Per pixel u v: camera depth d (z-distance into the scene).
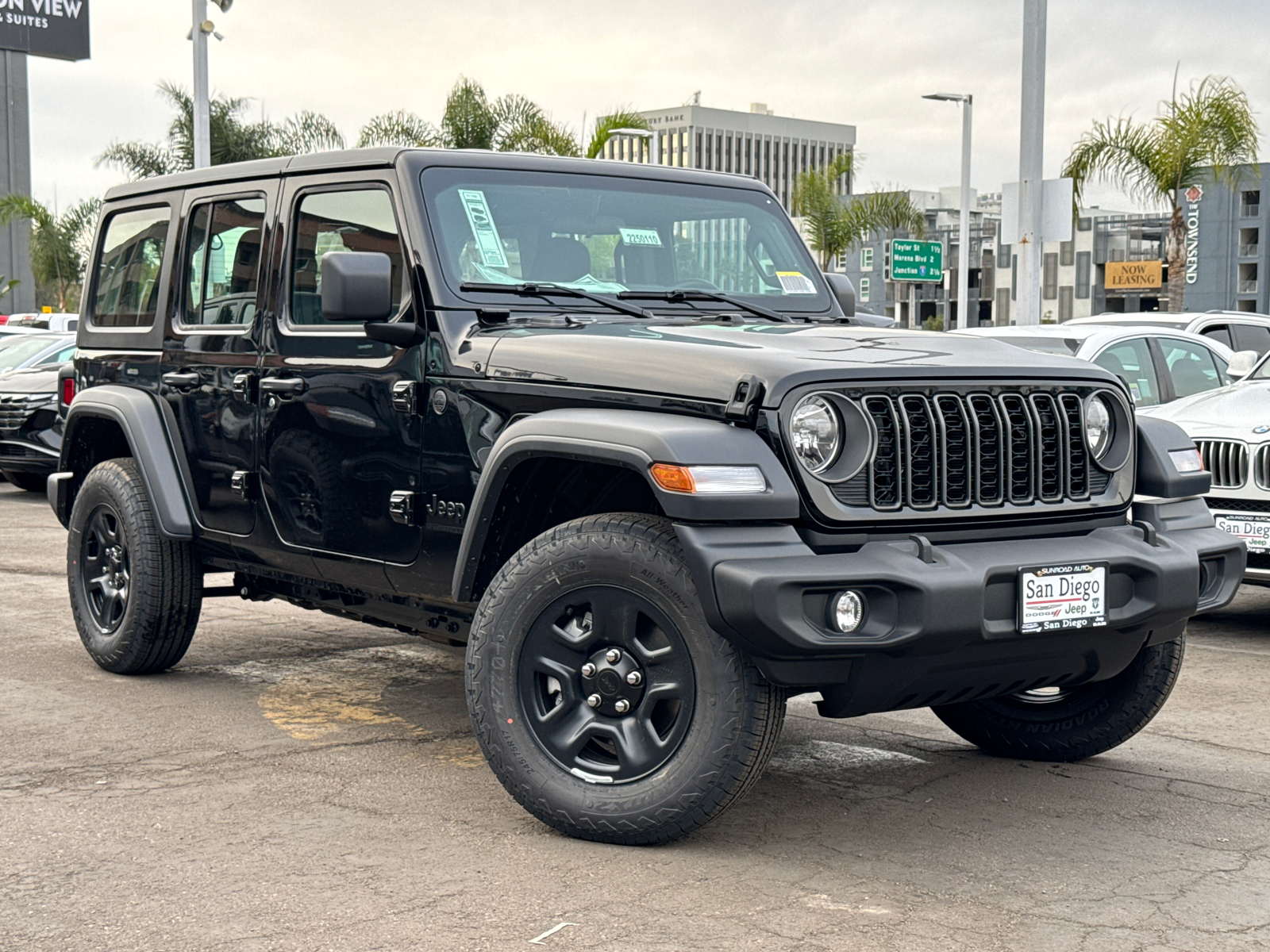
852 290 5.65
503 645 4.04
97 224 6.49
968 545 3.89
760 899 3.59
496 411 4.29
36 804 4.36
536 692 4.05
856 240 36.34
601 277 4.92
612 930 3.37
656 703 3.88
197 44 20.98
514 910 3.49
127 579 6.08
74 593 6.31
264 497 5.25
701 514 3.59
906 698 3.90
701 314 4.90
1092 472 4.21
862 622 3.66
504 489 4.18
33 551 10.27
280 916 3.46
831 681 3.72
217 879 3.71
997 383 4.01
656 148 29.89
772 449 3.71
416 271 4.59
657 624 3.83
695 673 3.76
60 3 70.94
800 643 3.55
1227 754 5.13
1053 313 109.62
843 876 3.78
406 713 5.58
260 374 5.23
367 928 3.37
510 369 4.25
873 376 3.83
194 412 5.61
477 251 4.68
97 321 6.39
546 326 4.52
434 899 3.57
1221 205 102.44
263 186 5.37
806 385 3.74
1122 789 4.67
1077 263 108.25
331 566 4.99
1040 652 3.95
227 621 7.58
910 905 3.56
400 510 4.59
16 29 69.38
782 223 5.57
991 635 3.75
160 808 4.32
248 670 6.36
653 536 3.82
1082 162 26.05
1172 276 26.06
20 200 45.19
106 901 3.55
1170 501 4.40
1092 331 10.06
